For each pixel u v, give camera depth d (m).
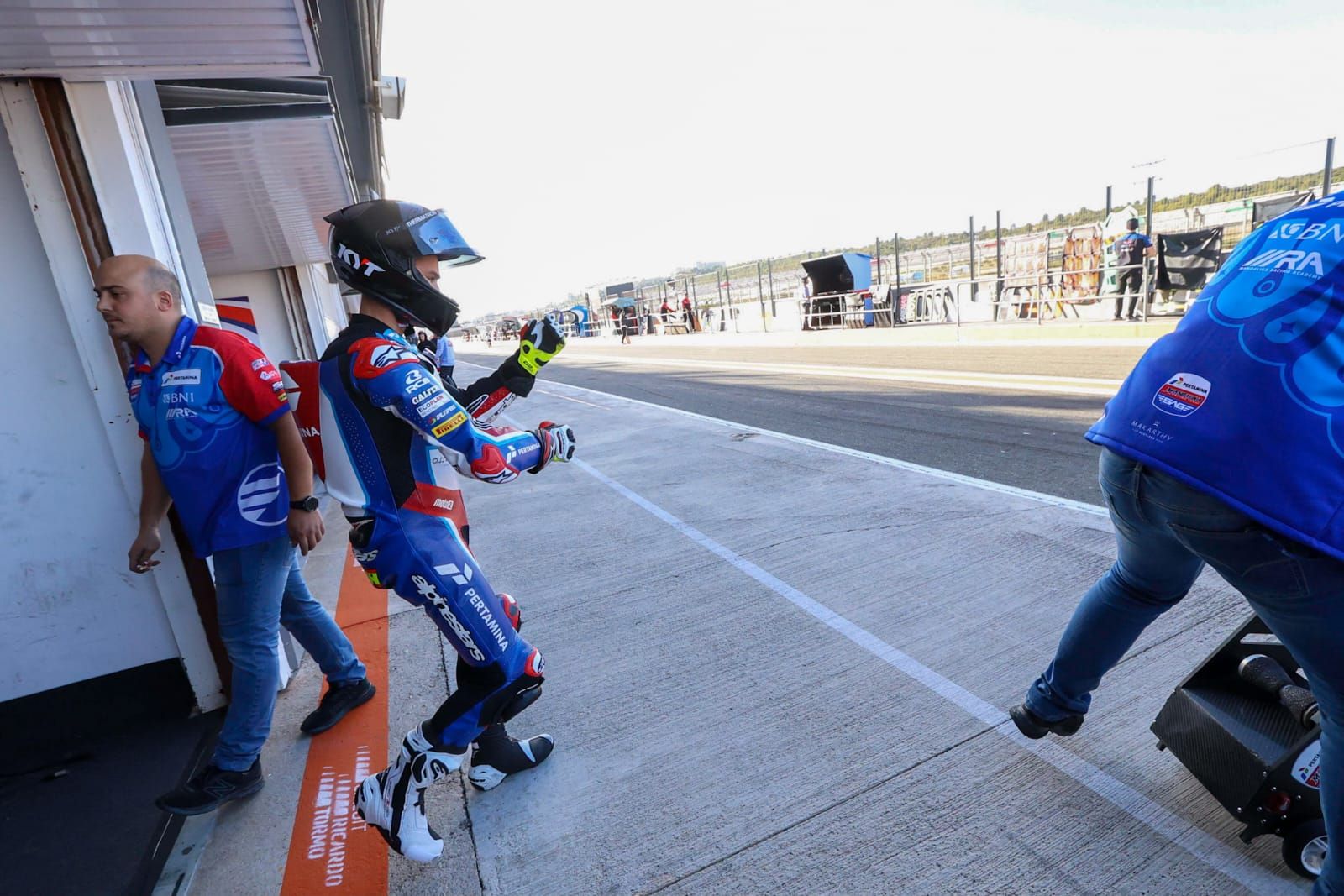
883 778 2.08
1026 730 2.04
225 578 2.16
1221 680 1.93
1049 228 16.02
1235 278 1.39
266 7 1.99
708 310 30.03
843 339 19.52
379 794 1.76
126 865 2.07
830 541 3.95
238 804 2.27
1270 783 1.60
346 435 1.73
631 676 2.79
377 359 1.66
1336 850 1.31
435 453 1.82
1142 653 2.57
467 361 31.73
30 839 2.21
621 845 1.94
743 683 2.65
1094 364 9.67
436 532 1.76
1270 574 1.24
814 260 21.92
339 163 4.82
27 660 2.64
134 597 2.75
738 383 12.18
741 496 4.99
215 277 8.19
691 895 1.75
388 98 8.52
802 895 1.71
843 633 2.93
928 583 3.30
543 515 5.12
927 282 20.23
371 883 1.90
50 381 2.52
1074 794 1.94
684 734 2.39
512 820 2.08
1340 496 1.16
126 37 2.05
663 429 8.09
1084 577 3.17
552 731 2.49
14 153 2.32
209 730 2.76
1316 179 10.34
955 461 5.39
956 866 1.75
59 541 2.61
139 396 2.10
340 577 4.31
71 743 2.73
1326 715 1.31
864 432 6.81
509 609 1.90
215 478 2.07
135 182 2.54
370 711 2.73
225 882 1.95
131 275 1.96
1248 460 1.23
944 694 2.45
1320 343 1.22
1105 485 1.59
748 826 1.95
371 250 1.71
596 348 33.06
